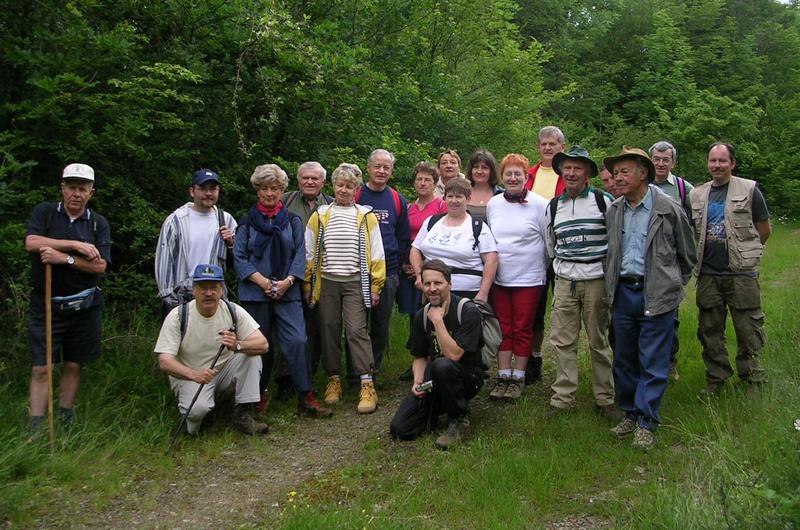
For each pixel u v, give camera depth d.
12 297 5.13
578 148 4.67
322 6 8.07
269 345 5.06
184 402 4.59
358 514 3.47
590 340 4.74
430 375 4.45
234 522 3.54
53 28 5.67
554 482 3.76
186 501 3.78
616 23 24.58
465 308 4.55
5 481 3.76
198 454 4.39
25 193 5.24
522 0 22.42
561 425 4.61
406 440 4.59
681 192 5.32
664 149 5.29
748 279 4.86
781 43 25.23
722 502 2.96
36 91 5.38
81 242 4.30
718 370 4.97
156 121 5.88
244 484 3.99
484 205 5.73
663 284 4.08
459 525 3.39
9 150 5.18
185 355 4.59
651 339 4.16
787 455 3.37
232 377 4.68
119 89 5.64
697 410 4.58
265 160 6.89
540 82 14.54
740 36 26.08
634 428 4.38
